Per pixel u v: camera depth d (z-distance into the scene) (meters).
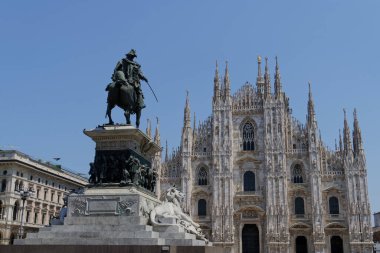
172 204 24.69
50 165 104.88
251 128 101.19
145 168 25.38
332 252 90.75
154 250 19.70
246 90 103.31
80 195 23.09
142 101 26.92
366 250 87.75
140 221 21.88
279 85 100.38
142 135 25.23
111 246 20.05
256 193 96.06
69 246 20.31
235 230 94.81
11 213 87.94
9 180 89.12
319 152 95.25
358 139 94.00
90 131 24.52
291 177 96.50
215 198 95.81
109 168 24.17
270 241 91.19
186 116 102.19
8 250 20.56
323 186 93.94
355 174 92.06
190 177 98.12
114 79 26.02
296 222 92.50
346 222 90.94
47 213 101.31
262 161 98.12
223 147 98.75
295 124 99.12
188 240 21.20
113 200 22.64
